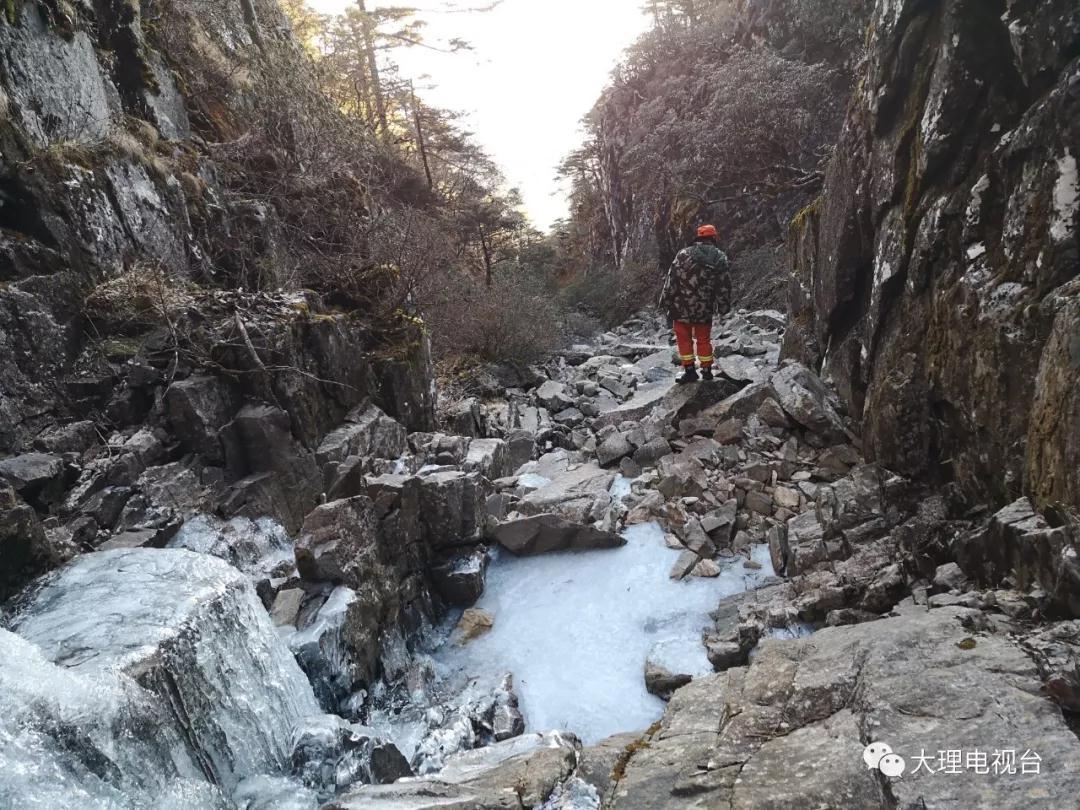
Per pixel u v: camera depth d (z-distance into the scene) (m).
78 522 4.11
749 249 18.45
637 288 22.00
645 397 8.45
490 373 10.80
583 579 5.36
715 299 7.07
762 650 3.33
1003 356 3.81
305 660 3.84
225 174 8.60
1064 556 2.84
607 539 5.56
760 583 4.96
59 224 5.36
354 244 8.62
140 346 5.37
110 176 6.02
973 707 2.42
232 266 7.52
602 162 29.47
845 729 2.54
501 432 8.66
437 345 10.86
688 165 17.88
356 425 6.11
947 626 2.99
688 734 2.85
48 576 3.51
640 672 4.43
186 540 4.41
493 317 11.55
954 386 4.35
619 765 2.82
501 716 4.11
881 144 5.41
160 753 2.61
